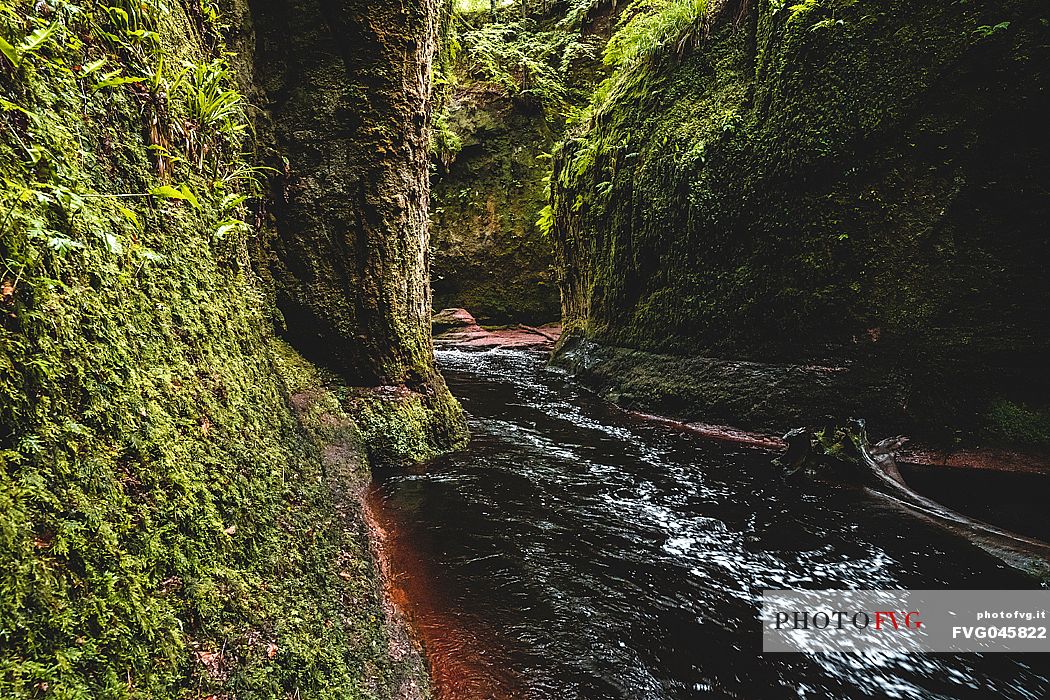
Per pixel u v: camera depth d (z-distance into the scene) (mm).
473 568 3381
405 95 4996
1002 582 3340
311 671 1794
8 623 1044
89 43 2209
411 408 5125
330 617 2146
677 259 7504
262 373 3152
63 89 1932
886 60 5371
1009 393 4938
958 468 4891
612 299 9055
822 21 5793
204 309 2561
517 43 16656
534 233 16547
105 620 1252
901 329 5344
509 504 4355
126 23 2506
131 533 1464
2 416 1238
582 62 16562
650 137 8156
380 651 2254
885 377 5430
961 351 5066
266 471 2461
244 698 1509
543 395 8727
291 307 4738
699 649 2766
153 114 2633
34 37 1710
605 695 2420
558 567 3482
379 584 2787
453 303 17344
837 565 3566
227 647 1577
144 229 2260
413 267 5414
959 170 5020
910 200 5289
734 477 5105
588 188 9812
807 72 5961
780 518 4246
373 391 4965
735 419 6395
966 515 4098
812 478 4969
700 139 7090
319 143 4785
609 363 8727
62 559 1223
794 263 6055
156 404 1825
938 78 5043
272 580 1998
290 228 4742
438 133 16469
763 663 2676
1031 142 4664
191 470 1849
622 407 7762
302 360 4699
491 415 7328
